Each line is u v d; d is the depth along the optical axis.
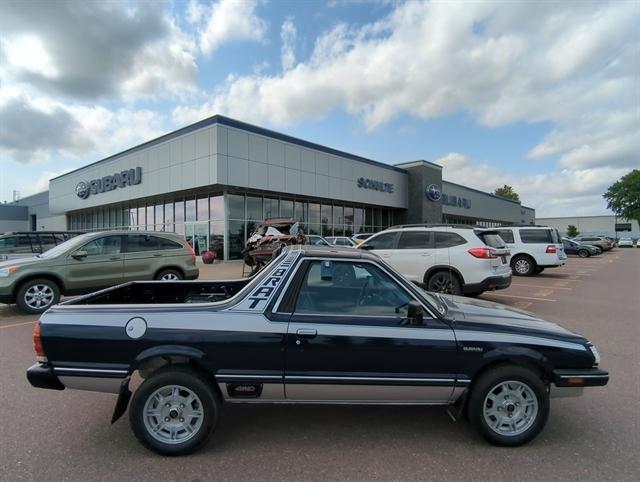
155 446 3.02
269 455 3.06
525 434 3.17
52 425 3.55
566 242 34.22
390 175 31.59
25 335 6.66
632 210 76.56
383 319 3.26
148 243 9.77
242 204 22.14
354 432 3.44
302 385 3.12
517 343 3.21
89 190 29.62
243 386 3.11
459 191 42.75
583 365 3.23
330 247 3.91
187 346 3.06
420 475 2.81
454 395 3.23
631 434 3.42
